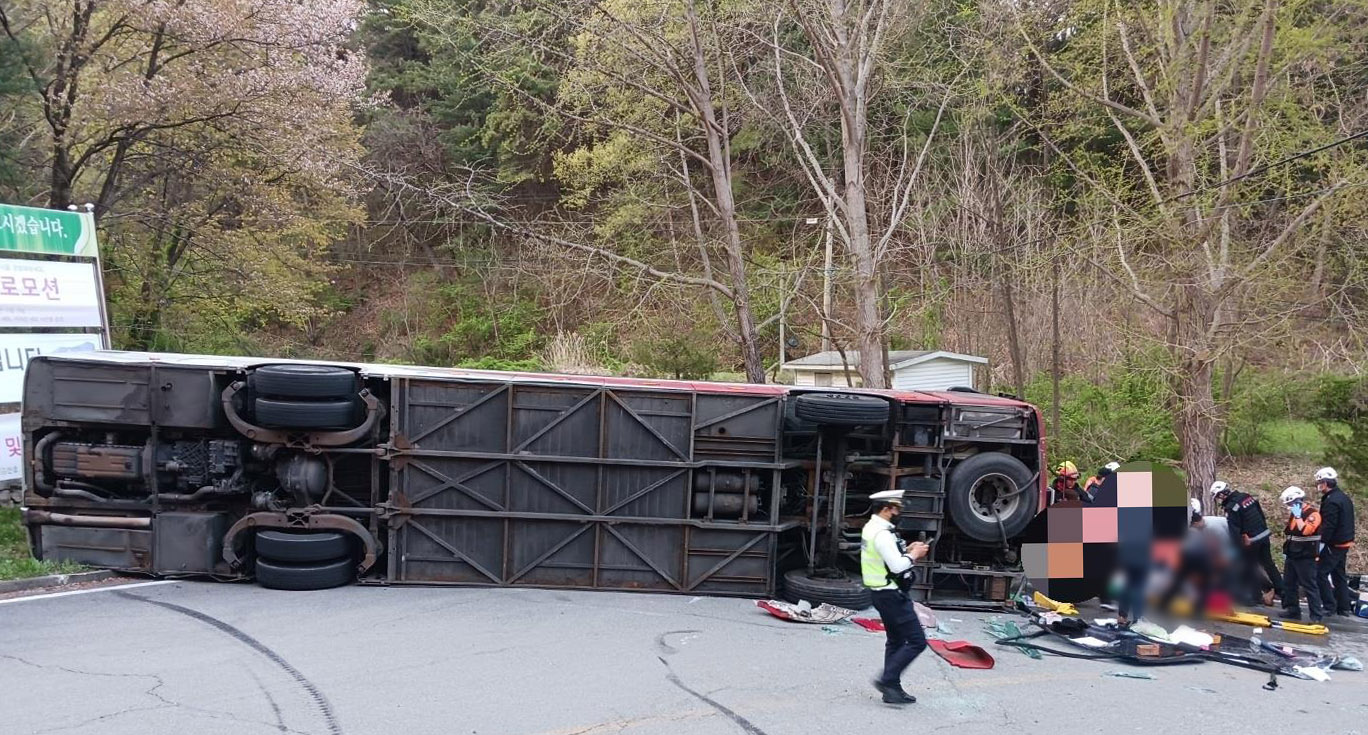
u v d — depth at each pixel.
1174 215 14.12
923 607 9.94
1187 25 14.62
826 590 9.72
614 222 20.22
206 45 18.02
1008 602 10.52
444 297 38.72
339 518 9.55
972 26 19.95
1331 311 16.41
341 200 23.30
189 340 24.95
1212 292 13.96
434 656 7.23
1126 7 15.83
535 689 6.53
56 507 9.62
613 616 8.95
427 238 38.66
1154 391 19.41
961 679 7.49
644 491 10.15
